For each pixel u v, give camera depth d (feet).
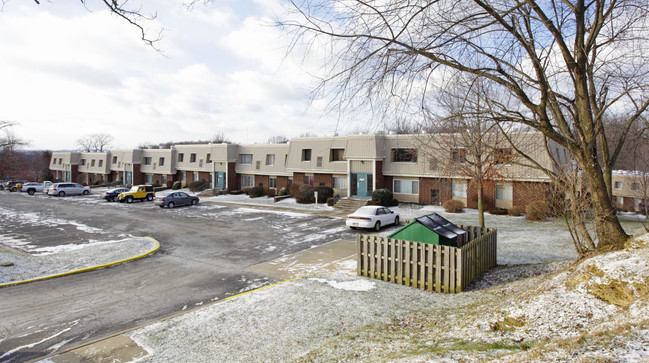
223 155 137.18
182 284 37.45
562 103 22.38
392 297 30.09
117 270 42.73
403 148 90.94
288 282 35.35
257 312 27.91
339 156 108.99
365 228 67.56
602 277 19.63
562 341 14.65
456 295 29.86
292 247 54.29
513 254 44.32
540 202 70.44
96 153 191.31
